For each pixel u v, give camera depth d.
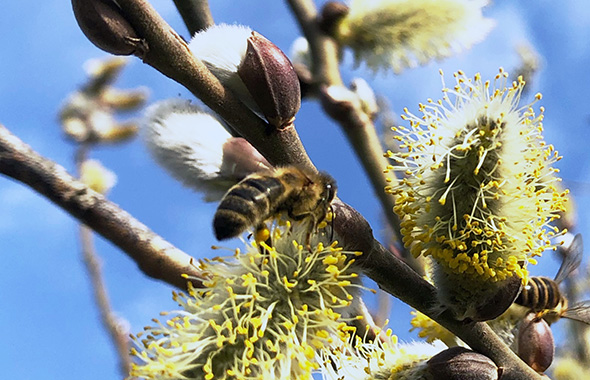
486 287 0.14
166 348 0.14
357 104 0.18
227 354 0.14
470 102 0.14
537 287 0.15
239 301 0.14
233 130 0.14
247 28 0.14
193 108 0.14
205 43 0.14
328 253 0.14
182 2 0.16
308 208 0.14
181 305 0.14
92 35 0.13
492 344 0.14
